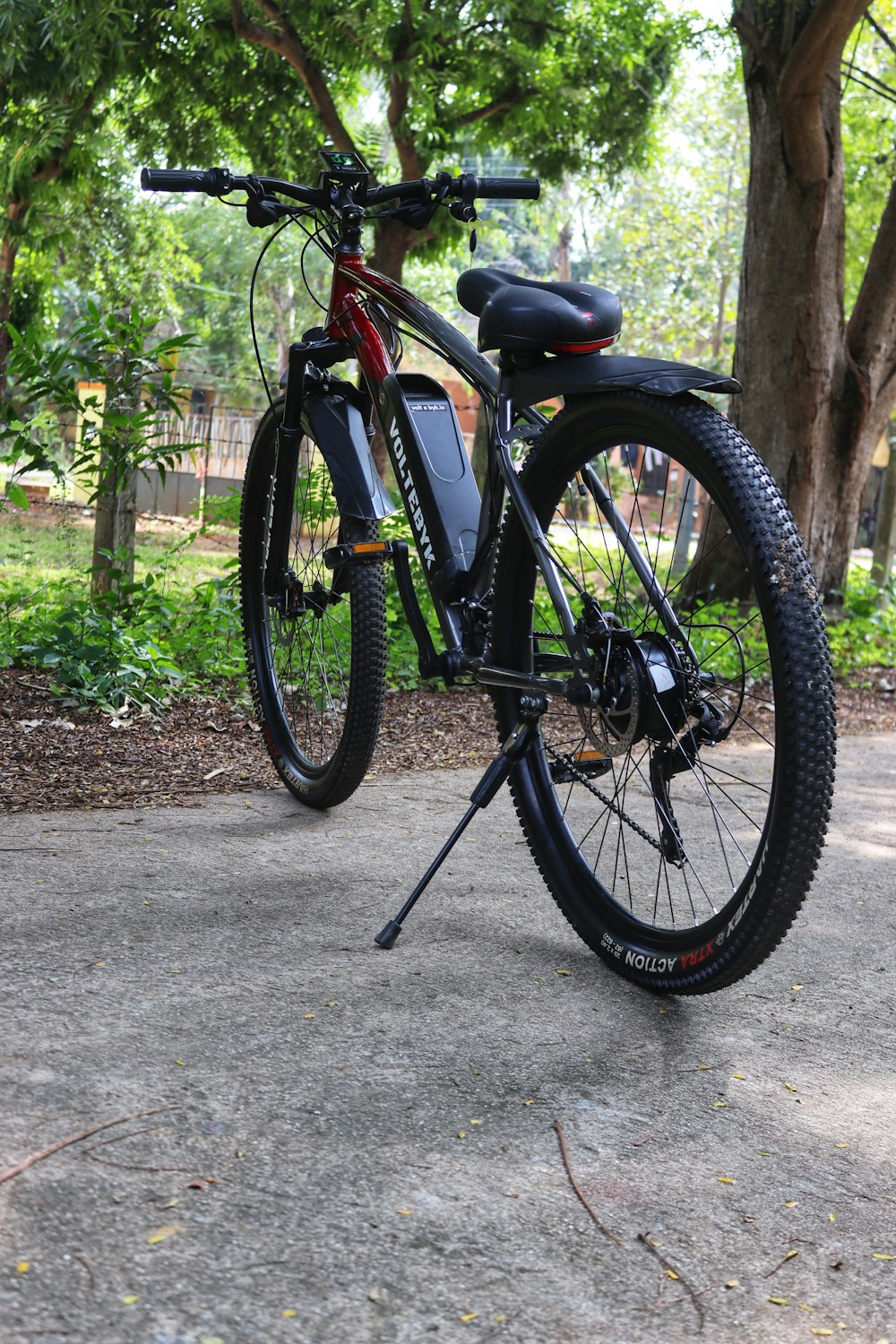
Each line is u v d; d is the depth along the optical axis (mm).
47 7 11500
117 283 18844
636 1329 1415
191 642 5379
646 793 2990
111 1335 1320
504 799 3812
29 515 5637
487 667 2674
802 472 8430
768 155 8148
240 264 31703
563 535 2693
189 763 3967
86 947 2385
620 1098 1963
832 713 2045
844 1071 2121
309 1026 2115
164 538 7199
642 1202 1671
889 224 8352
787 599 2043
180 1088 1858
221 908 2668
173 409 5270
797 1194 1720
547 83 13477
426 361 29047
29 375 4973
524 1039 2146
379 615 3258
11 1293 1370
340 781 3338
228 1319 1364
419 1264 1491
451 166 15125
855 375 8430
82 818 3287
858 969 2613
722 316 27219
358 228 3154
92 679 4578
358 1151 1730
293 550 3607
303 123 14438
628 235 27875
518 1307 1431
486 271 2680
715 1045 2188
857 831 3785
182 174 3025
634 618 2439
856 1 7188
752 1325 1438
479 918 2738
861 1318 1466
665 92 15391
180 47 13625
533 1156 1764
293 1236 1522
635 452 2811
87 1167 1625
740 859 3236
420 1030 2143
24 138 13102
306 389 3354
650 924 2547
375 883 2918
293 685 3689
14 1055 1916
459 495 2854
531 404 2492
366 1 12086
